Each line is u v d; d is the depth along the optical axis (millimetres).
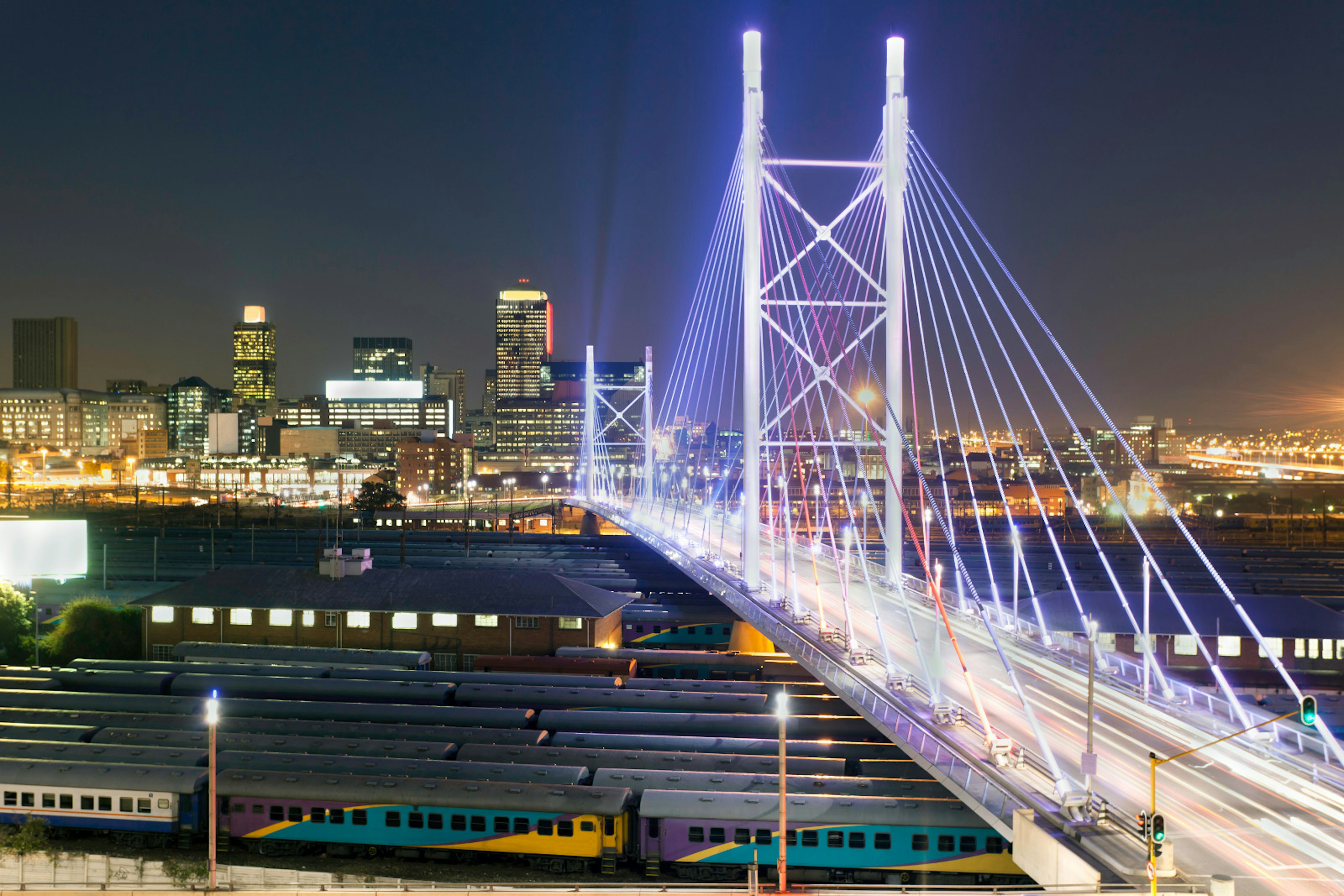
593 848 53000
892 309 81750
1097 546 90062
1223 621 89312
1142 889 32312
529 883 45219
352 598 91938
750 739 63281
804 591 82688
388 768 58031
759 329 84000
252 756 59969
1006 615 76938
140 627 94812
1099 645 76062
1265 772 43594
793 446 95750
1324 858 35062
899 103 82500
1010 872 50156
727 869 52219
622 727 67188
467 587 93062
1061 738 47250
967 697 53188
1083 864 33188
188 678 77750
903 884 50750
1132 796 40281
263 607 91500
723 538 121812
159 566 142875
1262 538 193500
